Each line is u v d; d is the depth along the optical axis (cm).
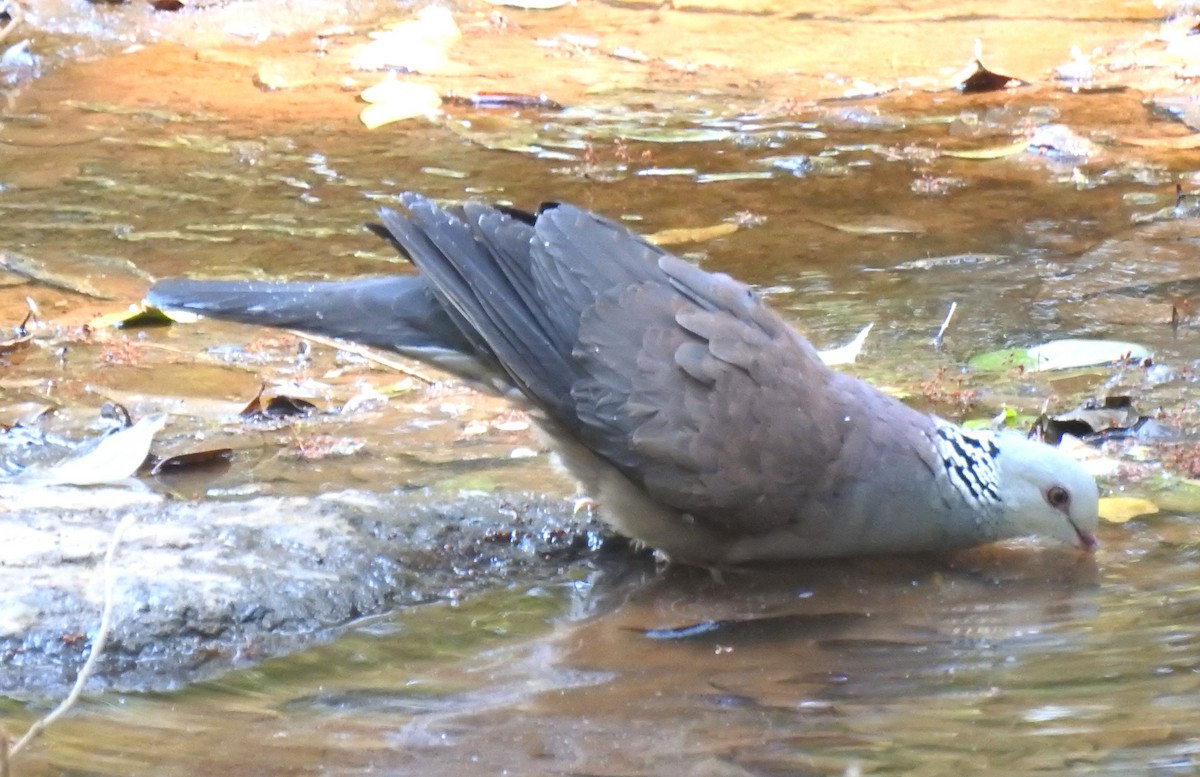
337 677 687
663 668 693
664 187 1330
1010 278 1165
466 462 907
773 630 738
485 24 1756
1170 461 898
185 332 1096
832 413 811
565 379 813
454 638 729
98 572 741
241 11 1758
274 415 966
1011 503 816
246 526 796
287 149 1409
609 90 1562
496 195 1300
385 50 1647
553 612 762
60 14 1720
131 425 937
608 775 586
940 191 1326
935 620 745
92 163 1375
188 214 1271
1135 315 1100
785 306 1116
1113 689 650
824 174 1362
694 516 809
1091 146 1407
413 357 865
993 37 1700
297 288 880
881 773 581
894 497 808
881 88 1570
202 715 649
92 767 596
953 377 1008
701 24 1755
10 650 691
